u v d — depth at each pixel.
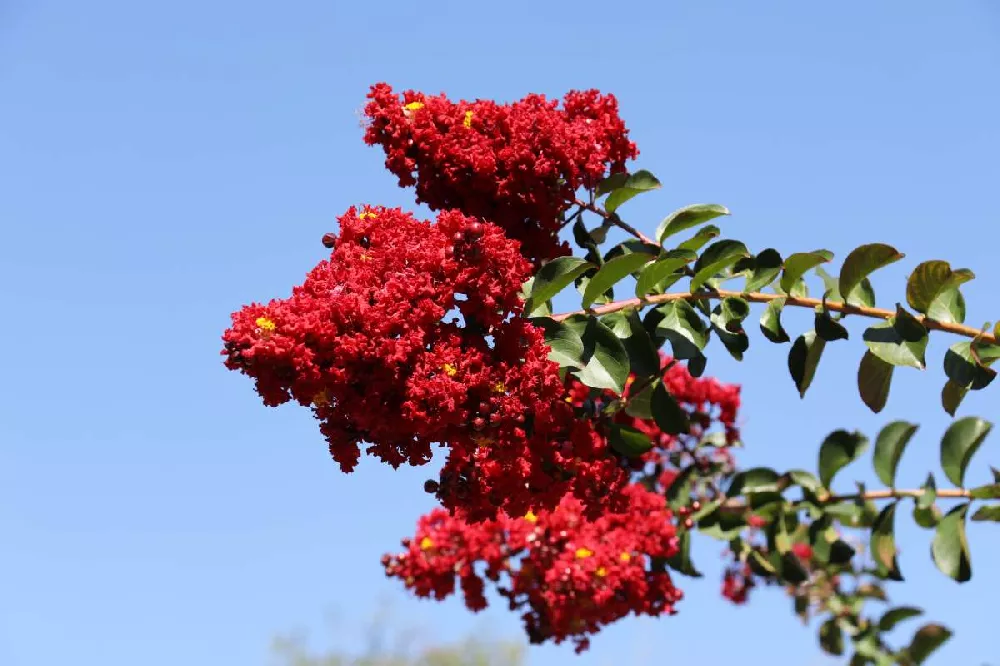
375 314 1.01
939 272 1.14
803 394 1.16
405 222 1.06
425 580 1.35
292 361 0.99
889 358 1.14
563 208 1.15
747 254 1.13
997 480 1.26
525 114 1.14
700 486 1.42
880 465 1.33
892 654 1.52
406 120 1.12
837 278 1.23
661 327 1.13
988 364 1.15
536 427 1.05
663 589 1.33
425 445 1.03
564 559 1.30
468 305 1.03
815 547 1.36
